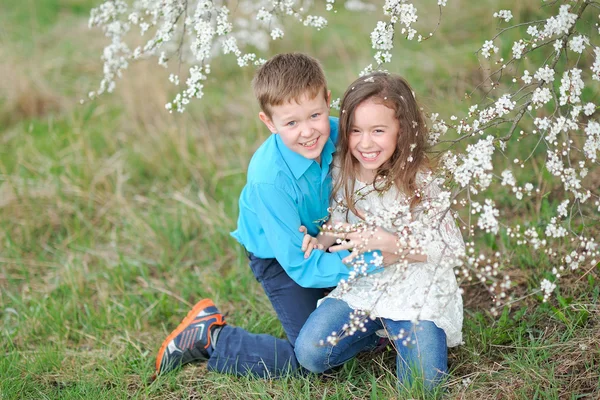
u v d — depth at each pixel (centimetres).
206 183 413
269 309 304
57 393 258
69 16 688
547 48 412
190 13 363
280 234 242
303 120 228
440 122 239
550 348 239
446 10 527
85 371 272
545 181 320
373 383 229
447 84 435
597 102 347
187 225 372
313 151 234
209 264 351
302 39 552
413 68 463
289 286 263
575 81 206
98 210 399
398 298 234
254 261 268
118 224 388
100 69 563
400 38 511
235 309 311
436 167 232
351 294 243
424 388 225
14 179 416
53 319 307
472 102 402
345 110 228
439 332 233
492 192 349
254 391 245
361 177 243
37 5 705
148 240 368
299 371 254
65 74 563
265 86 229
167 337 282
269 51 540
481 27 495
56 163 426
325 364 242
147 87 487
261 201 242
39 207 396
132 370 272
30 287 341
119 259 350
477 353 247
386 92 223
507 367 234
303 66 228
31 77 542
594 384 219
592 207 312
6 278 352
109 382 265
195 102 494
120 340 295
